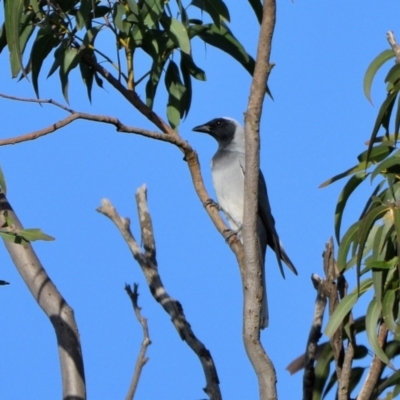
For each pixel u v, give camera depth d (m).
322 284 6.94
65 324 7.01
